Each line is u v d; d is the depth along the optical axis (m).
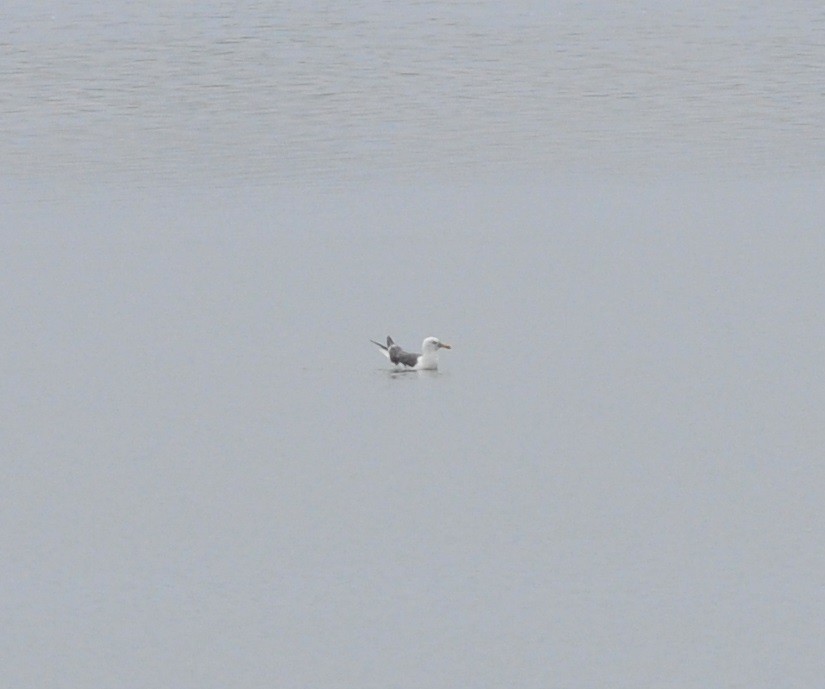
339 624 27.64
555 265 54.78
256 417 38.38
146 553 30.66
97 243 58.91
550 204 66.00
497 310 48.84
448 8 127.81
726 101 93.06
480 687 25.70
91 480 34.44
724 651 26.59
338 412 38.59
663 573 29.31
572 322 47.12
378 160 76.56
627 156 77.50
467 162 76.19
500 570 29.56
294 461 35.31
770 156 76.88
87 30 119.19
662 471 34.25
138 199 67.56
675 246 57.66
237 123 86.62
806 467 34.38
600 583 29.05
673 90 96.75
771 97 93.94
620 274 53.41
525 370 42.00
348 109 90.69
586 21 122.25
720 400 39.09
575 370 41.97
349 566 29.89
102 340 45.94
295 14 125.31
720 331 45.78
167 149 79.62
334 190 69.38
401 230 60.88
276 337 45.94
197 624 27.86
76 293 51.56
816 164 74.50
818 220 61.72
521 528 31.41
